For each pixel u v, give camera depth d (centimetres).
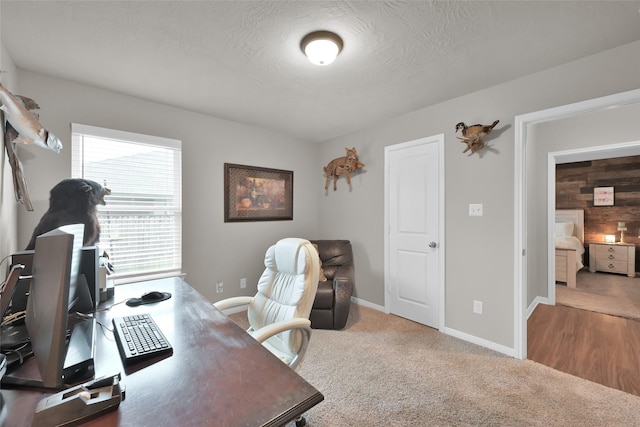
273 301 174
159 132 270
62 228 104
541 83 208
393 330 276
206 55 188
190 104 273
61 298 75
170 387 79
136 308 143
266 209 357
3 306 85
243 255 337
